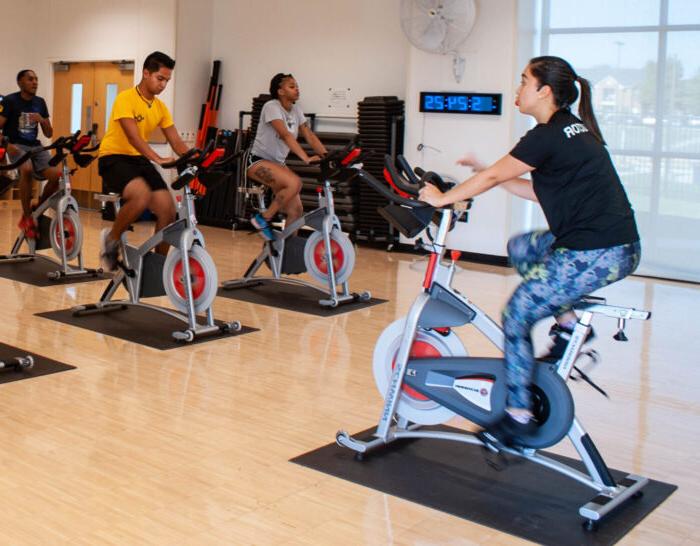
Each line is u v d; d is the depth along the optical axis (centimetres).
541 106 287
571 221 277
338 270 631
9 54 1198
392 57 948
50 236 698
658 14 800
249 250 866
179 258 520
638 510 298
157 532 268
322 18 993
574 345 290
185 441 349
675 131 805
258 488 306
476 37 839
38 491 294
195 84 1080
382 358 344
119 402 393
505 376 300
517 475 326
